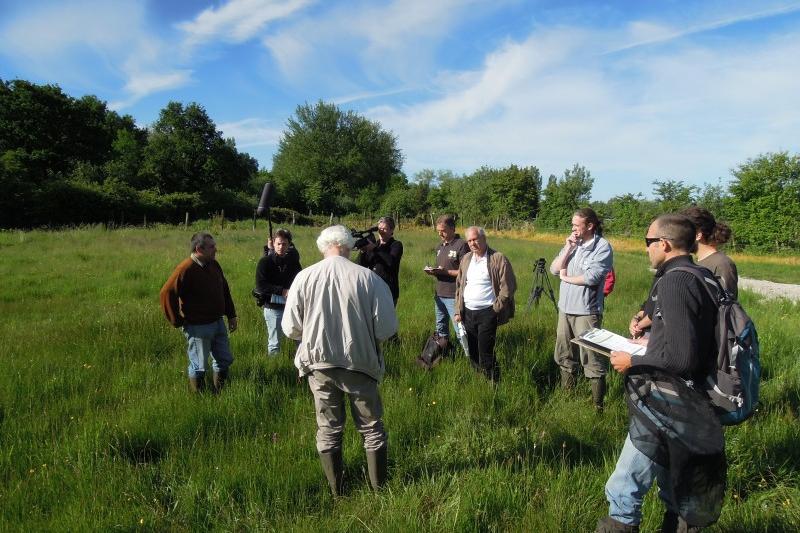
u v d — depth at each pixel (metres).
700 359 2.25
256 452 3.37
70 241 17.41
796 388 4.50
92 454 3.32
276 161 69.50
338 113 67.44
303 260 12.50
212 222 31.69
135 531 2.66
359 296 2.98
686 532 2.42
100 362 5.13
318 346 2.96
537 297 7.59
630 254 25.00
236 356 5.48
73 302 8.30
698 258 3.68
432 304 8.37
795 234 27.08
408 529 2.57
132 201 33.41
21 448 3.40
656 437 2.30
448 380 4.70
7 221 27.69
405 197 51.84
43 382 4.52
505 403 4.27
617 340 2.83
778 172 27.27
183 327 4.46
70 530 2.61
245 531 2.70
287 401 4.24
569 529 2.62
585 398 4.36
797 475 3.10
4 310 7.59
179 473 3.20
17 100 41.72
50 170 40.03
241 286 9.54
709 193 31.50
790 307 9.78
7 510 2.74
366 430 3.08
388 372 4.91
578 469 3.20
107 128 50.38
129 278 10.75
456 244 5.88
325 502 2.96
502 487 2.92
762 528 2.60
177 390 4.44
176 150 44.50
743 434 3.51
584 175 44.78
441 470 3.19
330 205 56.97
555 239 34.50
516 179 48.09
